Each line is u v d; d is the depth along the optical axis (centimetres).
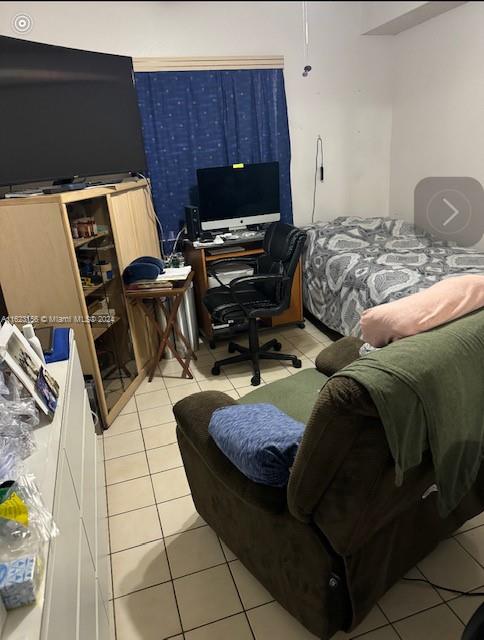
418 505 126
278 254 276
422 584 143
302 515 105
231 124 336
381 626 131
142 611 141
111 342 274
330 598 112
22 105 211
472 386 106
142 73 306
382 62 371
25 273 211
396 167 393
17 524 78
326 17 343
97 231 249
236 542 146
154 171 328
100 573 134
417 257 297
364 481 96
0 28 275
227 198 334
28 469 100
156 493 191
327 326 333
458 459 112
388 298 252
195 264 329
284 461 108
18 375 117
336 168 386
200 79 319
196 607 142
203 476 150
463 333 106
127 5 294
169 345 287
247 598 144
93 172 256
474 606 136
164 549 164
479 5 291
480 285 122
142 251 300
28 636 65
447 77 326
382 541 118
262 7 324
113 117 264
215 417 132
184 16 307
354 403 86
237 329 342
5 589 68
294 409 164
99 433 234
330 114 369
